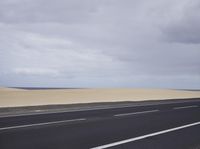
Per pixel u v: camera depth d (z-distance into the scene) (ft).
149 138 29.12
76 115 51.31
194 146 25.54
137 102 96.53
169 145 25.62
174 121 44.75
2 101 90.38
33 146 24.13
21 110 60.08
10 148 23.25
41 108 64.44
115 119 46.14
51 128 34.71
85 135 30.14
